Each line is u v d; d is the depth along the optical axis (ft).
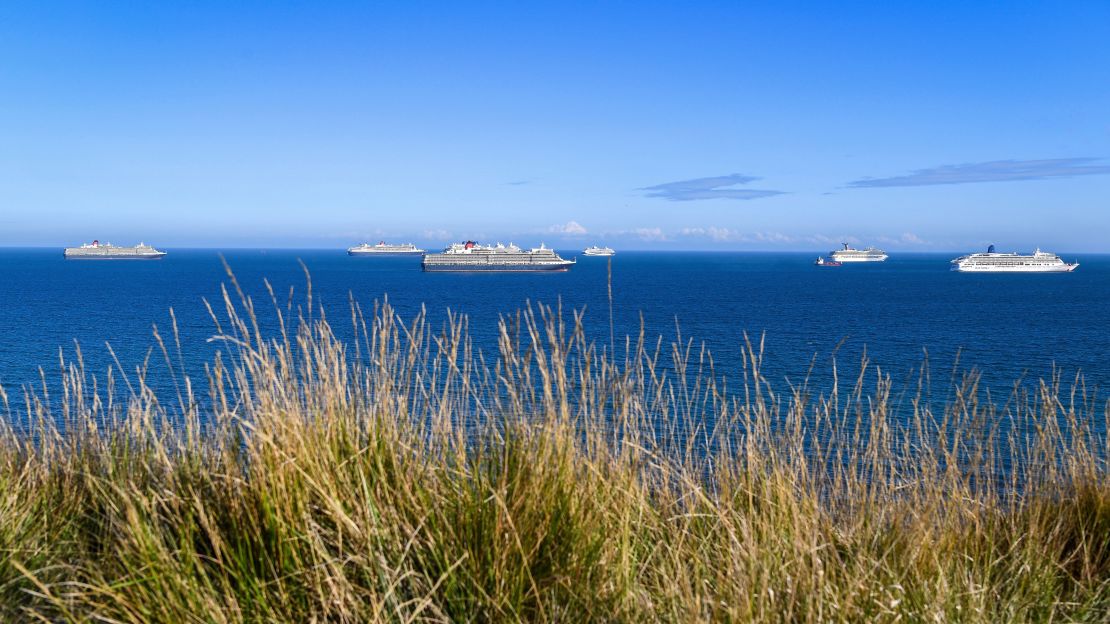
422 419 11.02
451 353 11.03
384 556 8.59
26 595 9.00
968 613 9.38
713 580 9.58
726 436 12.96
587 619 8.57
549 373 10.57
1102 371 91.50
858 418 13.10
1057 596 10.46
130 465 11.64
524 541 8.93
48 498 11.02
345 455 9.97
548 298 249.96
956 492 11.86
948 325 170.19
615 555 9.48
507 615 8.34
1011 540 11.82
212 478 9.93
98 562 9.32
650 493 12.23
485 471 9.85
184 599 8.09
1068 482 13.11
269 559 8.55
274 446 9.14
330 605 8.39
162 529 9.05
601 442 10.64
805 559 9.59
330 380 10.48
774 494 11.40
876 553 10.77
